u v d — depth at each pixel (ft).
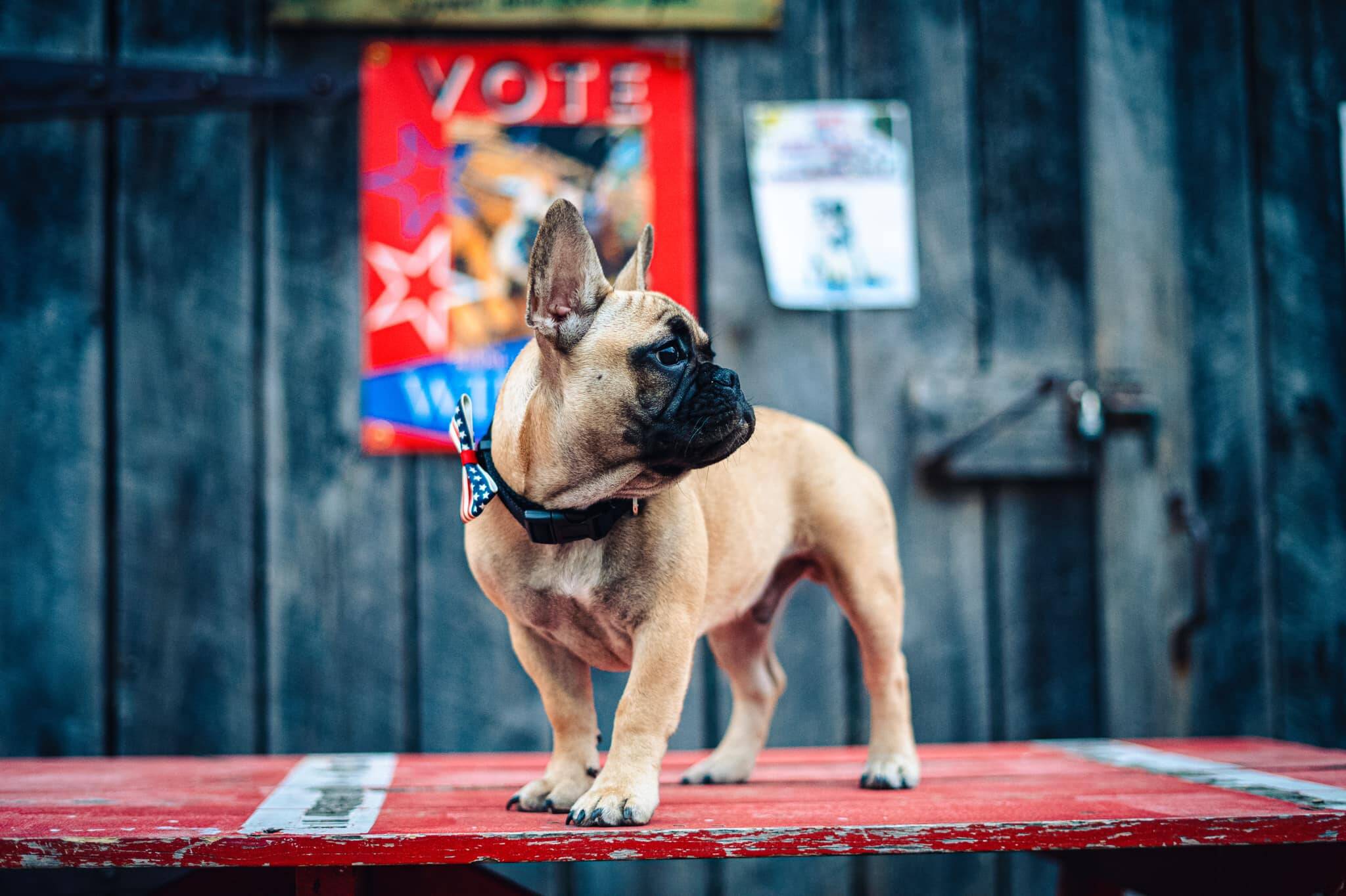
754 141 10.08
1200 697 10.19
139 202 9.59
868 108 10.22
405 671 9.64
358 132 9.73
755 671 7.67
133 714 9.37
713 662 9.84
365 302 9.70
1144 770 7.48
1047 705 10.09
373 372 9.68
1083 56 10.37
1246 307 10.40
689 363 5.70
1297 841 5.52
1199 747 8.75
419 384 9.70
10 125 9.49
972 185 10.32
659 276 9.85
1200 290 10.41
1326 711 10.26
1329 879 5.76
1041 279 10.32
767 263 10.06
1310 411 10.39
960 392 10.06
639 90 9.91
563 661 6.41
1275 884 6.08
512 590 6.04
